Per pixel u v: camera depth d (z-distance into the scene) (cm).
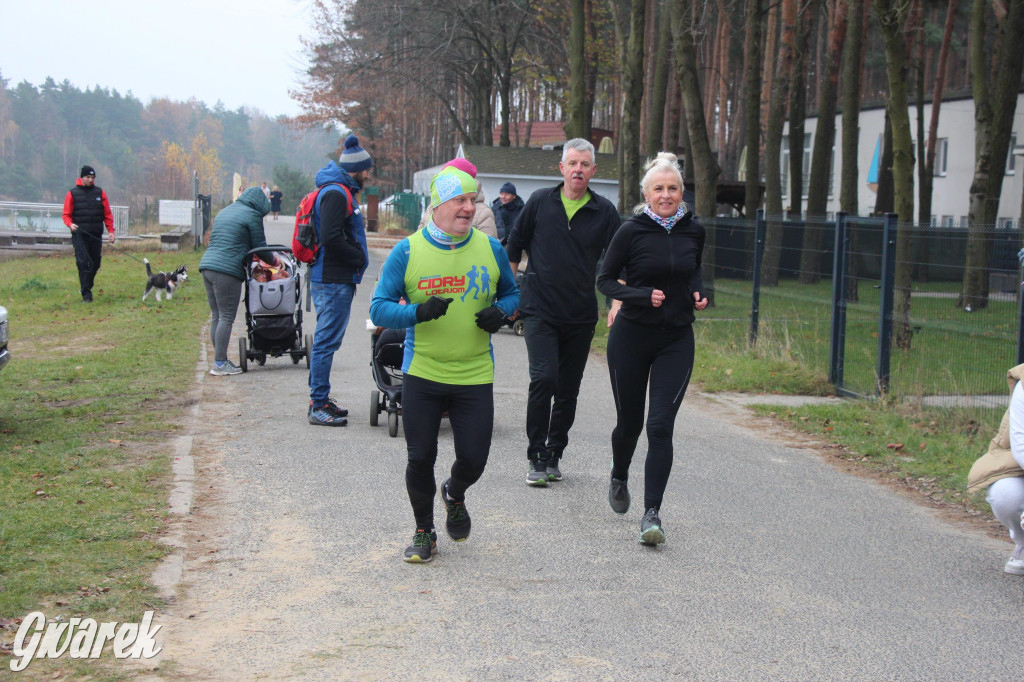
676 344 531
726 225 1470
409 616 423
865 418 902
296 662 376
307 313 1528
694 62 1797
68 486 588
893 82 1430
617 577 475
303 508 575
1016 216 3262
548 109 6469
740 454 761
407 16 3484
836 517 595
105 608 416
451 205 459
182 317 1462
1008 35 1986
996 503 490
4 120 12988
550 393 625
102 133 14362
